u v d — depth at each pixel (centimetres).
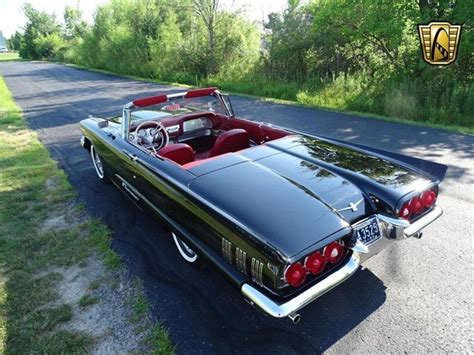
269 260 205
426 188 273
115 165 418
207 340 247
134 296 292
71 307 286
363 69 1284
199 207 258
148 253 350
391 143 647
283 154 326
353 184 279
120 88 1703
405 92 919
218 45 2048
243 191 255
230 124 468
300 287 213
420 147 615
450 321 250
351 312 263
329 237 212
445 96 873
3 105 1313
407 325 249
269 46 1777
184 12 2380
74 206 456
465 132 698
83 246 367
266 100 1204
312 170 291
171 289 298
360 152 334
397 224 260
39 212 446
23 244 376
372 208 269
